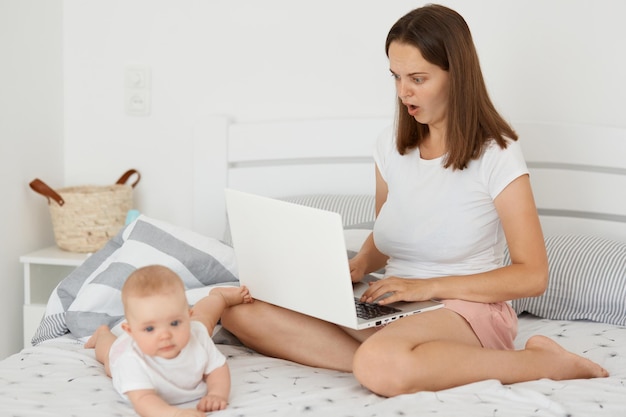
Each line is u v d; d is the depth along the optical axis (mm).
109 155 2986
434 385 1564
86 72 2965
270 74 2842
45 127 2889
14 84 2705
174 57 2898
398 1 2729
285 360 1838
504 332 1757
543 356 1660
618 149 2537
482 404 1469
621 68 2588
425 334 1622
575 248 2283
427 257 1813
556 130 2576
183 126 2918
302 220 1629
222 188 2824
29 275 2715
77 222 2742
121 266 2082
